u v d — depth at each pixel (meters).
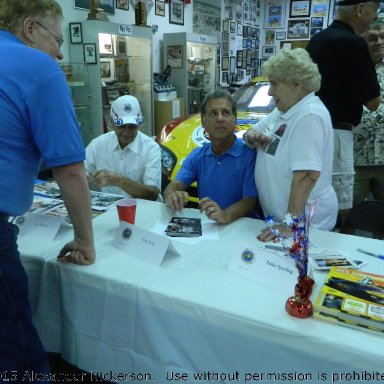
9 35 1.07
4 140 0.98
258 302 1.03
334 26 2.10
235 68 8.33
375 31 2.27
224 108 1.75
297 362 0.93
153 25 5.91
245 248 1.19
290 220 1.03
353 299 0.98
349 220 1.83
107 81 4.94
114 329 1.19
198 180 1.99
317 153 1.47
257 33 8.97
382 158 2.53
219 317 1.00
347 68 1.99
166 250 1.27
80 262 1.24
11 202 1.02
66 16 4.41
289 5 8.66
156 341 1.12
